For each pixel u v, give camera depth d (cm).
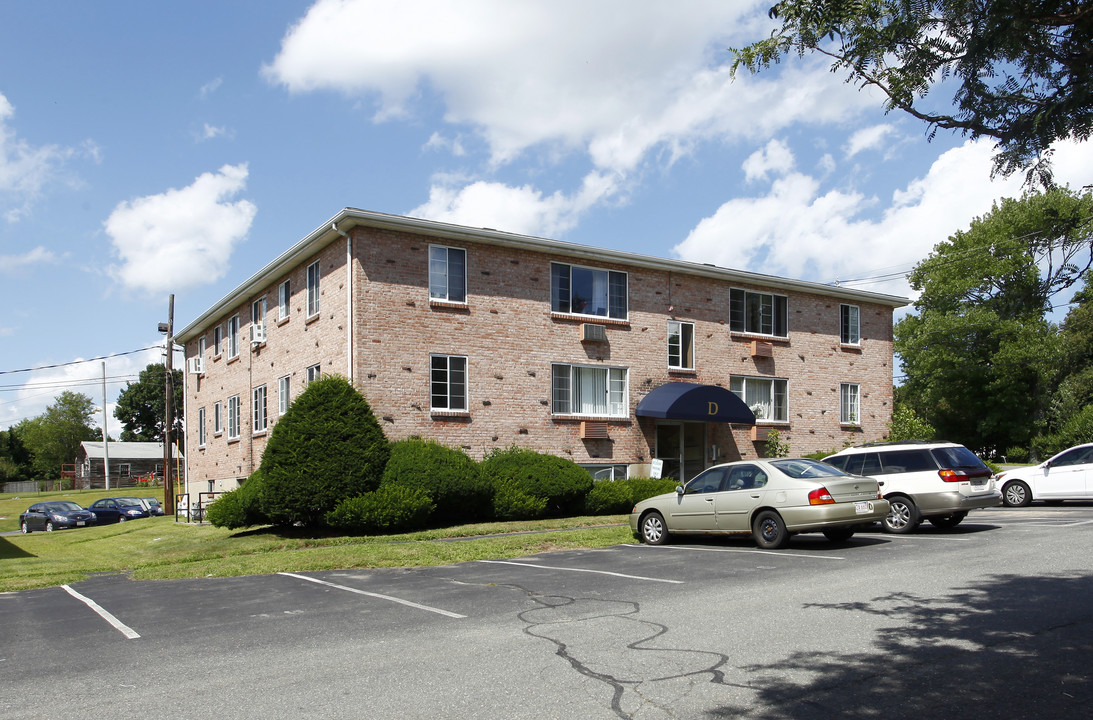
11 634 880
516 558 1423
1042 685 570
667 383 2586
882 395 3156
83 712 570
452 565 1362
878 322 3184
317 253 2316
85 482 7175
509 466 2127
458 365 2228
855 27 498
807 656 662
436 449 2020
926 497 1566
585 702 562
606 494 2217
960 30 475
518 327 2333
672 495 1545
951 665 623
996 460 4275
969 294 4219
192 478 3334
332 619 893
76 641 823
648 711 540
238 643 780
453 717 538
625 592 1004
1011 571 1033
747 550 1385
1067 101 439
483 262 2292
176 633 844
